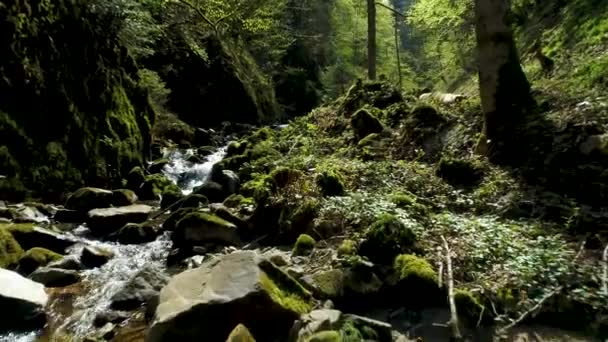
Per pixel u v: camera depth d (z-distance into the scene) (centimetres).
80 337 420
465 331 388
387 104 1148
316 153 1005
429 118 893
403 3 4797
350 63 3881
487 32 723
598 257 453
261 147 1079
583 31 1025
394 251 494
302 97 3284
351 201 632
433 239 527
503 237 497
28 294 455
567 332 380
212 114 2223
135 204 886
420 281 442
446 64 2597
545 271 432
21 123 811
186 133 1681
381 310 439
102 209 798
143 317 448
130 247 675
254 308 378
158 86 1644
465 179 699
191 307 373
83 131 955
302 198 671
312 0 3484
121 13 1116
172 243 671
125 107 1162
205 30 2230
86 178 929
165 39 2008
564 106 697
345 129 1118
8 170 768
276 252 555
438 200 659
